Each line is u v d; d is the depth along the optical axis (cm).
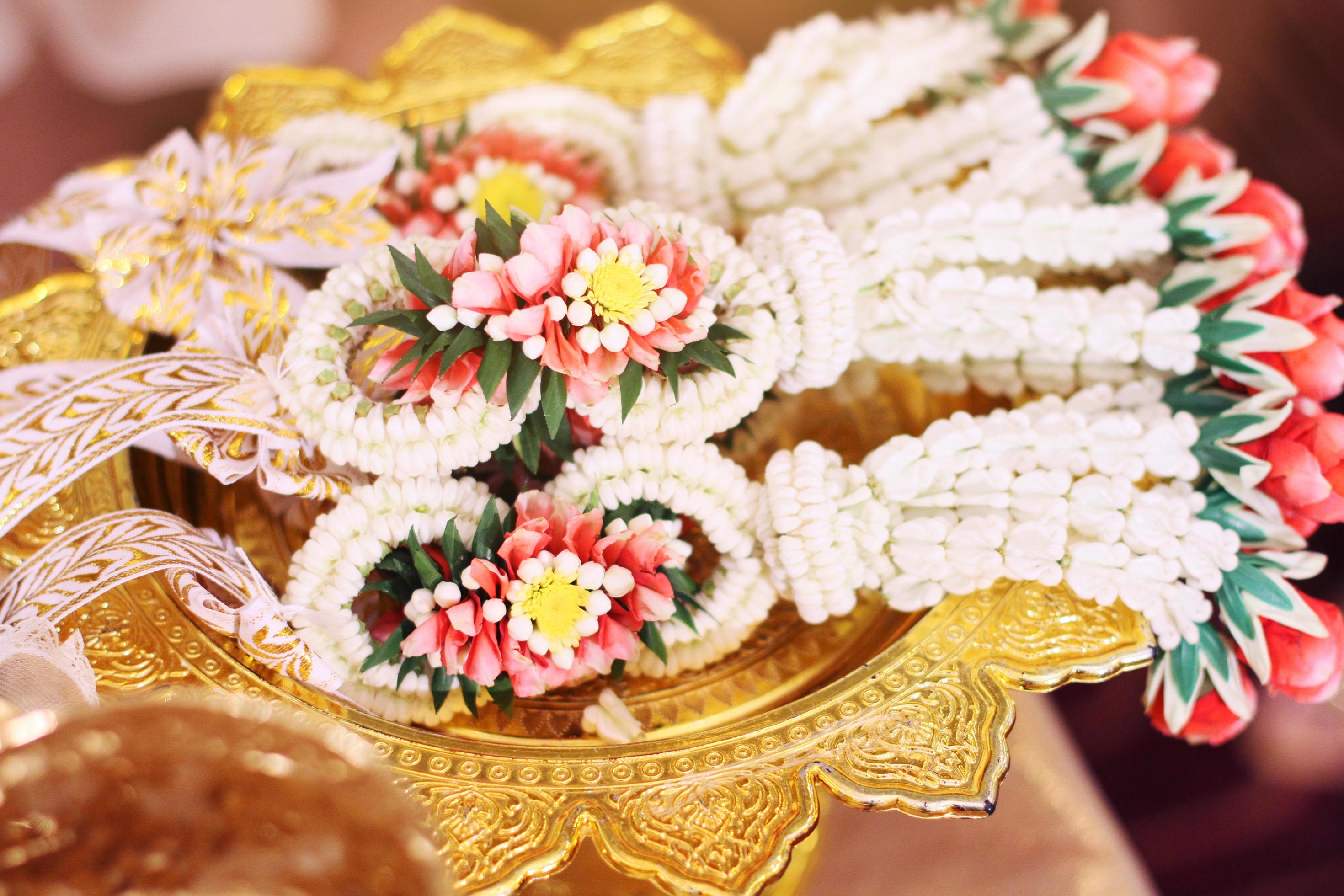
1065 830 57
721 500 51
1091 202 58
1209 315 55
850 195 58
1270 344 53
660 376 49
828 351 51
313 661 48
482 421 48
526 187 57
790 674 51
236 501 53
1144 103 58
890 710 49
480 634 47
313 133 58
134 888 38
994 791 47
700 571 53
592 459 50
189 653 48
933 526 51
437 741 47
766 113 59
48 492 48
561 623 48
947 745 48
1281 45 85
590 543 48
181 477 53
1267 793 71
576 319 47
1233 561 51
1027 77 61
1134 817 70
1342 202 81
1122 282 58
